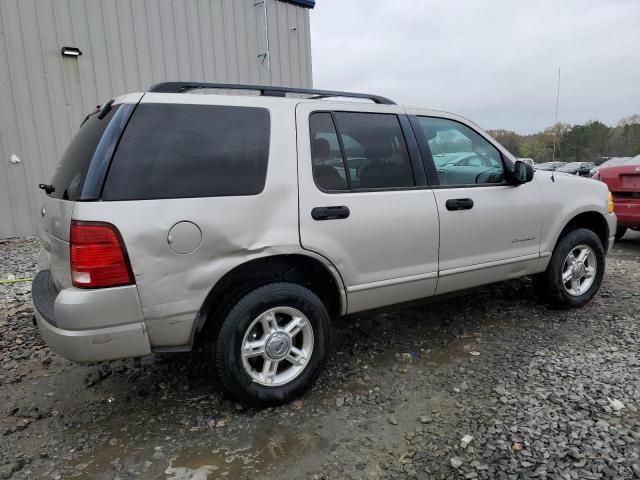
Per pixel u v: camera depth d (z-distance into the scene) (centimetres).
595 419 262
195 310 256
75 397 305
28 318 443
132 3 859
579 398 284
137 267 238
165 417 279
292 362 292
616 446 238
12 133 774
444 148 361
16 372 340
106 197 235
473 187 363
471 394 296
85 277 232
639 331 384
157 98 259
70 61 809
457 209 347
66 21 798
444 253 345
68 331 232
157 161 249
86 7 814
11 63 760
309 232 285
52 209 275
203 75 953
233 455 243
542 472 221
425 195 334
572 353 347
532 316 423
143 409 289
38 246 739
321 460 237
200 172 258
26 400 301
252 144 276
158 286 245
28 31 768
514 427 257
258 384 278
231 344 267
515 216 380
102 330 236
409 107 350
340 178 303
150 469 233
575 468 224
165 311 248
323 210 289
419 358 349
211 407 289
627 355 341
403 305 345
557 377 312
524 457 233
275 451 245
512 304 454
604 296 475
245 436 259
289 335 287
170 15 902
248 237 266
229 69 988
